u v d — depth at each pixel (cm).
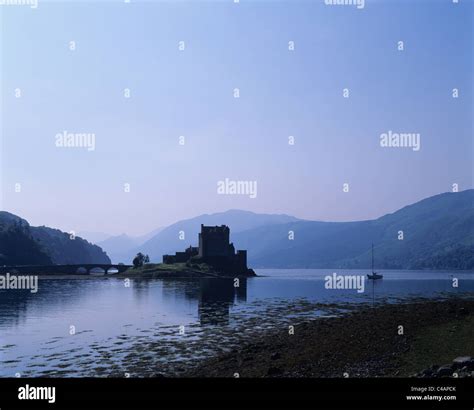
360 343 3872
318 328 5044
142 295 12319
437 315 5038
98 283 19375
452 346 3372
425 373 2677
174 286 17238
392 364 3077
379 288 15938
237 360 3712
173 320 6806
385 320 5006
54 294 12719
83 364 3912
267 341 4509
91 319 7000
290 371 3153
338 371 3028
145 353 4341
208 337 5222
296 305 9031
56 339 5172
